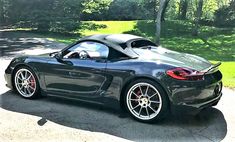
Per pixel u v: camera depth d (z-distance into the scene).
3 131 4.54
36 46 15.96
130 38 5.57
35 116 5.14
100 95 5.25
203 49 21.81
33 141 4.25
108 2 34.03
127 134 4.52
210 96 4.89
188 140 4.35
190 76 4.60
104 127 4.75
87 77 5.31
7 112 5.30
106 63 5.16
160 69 4.73
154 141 4.30
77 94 5.49
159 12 20.45
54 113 5.31
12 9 28.88
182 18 41.06
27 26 28.08
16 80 6.12
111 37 5.49
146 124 4.89
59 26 27.72
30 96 6.00
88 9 32.28
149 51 5.34
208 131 4.67
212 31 31.97
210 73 4.90
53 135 4.45
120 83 5.02
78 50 5.52
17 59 6.09
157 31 20.59
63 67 5.52
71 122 4.93
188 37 28.23
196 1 36.25
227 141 4.35
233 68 10.62
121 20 39.62
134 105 5.06
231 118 5.21
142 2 39.25
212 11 38.78
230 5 37.16
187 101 4.64
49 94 5.82
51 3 28.73
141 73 4.82
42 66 5.75
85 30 29.55
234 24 35.75
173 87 4.64
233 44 24.11
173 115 5.29
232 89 7.19
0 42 17.62
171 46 23.03
